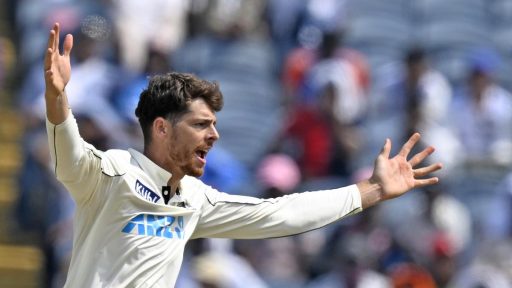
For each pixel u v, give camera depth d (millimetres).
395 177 18297
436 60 49438
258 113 45906
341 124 40156
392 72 45938
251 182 38469
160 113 16859
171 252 16844
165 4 44906
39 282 37875
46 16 44938
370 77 46438
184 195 17219
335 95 41438
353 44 49250
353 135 40688
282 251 35094
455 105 43250
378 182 18234
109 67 39938
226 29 46969
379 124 43094
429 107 41812
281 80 46531
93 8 44531
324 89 41469
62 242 35219
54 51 15961
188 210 17094
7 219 39250
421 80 42562
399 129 42125
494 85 45406
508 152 42219
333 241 35406
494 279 35625
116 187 16547
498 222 40344
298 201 17969
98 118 35562
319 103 40906
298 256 35281
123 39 42500
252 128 45344
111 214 16594
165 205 16828
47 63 15828
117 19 43188
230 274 33500
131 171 16719
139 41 43062
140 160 16875
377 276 35000
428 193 38156
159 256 16719
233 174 37531
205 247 33812
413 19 51031
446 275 36656
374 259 35531
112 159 16656
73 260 16812
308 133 39344
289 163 38562
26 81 43688
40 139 37188
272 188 37156
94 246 16609
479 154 42062
